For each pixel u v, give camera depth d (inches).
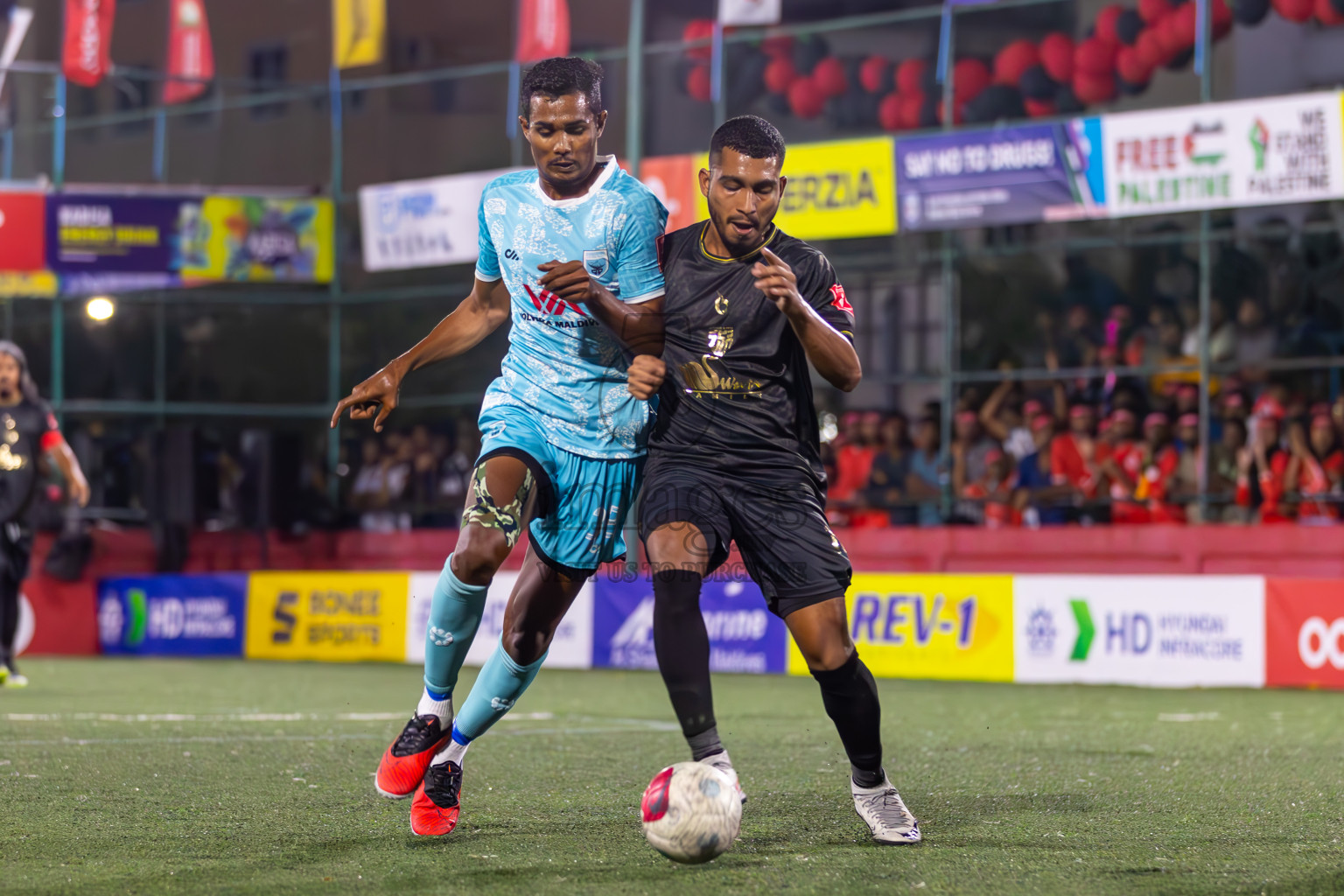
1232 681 791.7
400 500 1181.1
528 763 431.5
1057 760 451.8
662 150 1421.0
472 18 1565.0
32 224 1086.4
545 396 296.0
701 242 292.2
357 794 361.1
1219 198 855.7
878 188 940.6
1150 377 1038.4
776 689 775.7
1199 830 312.2
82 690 733.9
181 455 1104.2
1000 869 263.9
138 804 344.2
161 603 1063.6
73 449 1162.6
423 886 246.4
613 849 284.7
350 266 1451.8
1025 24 1355.8
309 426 1395.2
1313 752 475.5
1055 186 896.3
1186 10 1010.7
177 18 1157.7
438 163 1568.7
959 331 1213.7
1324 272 1049.5
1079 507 976.9
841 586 283.0
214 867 264.5
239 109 1640.0
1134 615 815.1
